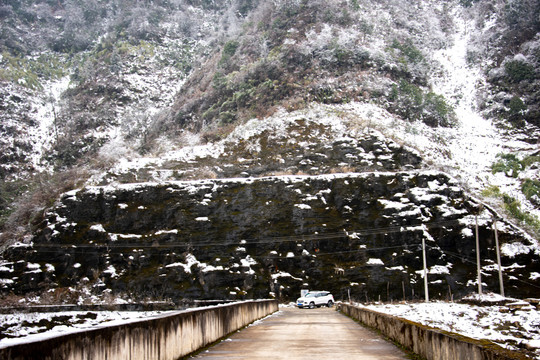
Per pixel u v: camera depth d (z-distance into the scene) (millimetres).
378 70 116438
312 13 139750
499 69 123000
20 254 60562
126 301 51875
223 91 118438
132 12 196750
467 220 58812
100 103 142250
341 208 61438
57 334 5770
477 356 6363
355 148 77125
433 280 52719
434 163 74750
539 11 138750
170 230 60625
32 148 122562
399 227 58156
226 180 66062
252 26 150250
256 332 17250
